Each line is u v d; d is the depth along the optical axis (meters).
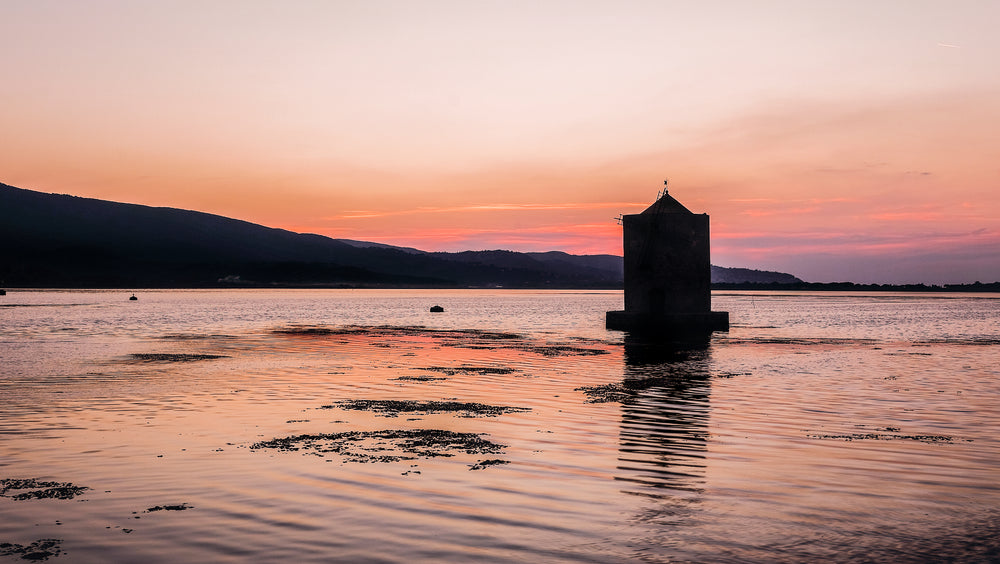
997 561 11.18
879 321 102.56
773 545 11.85
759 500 14.23
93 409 24.67
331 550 11.59
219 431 20.86
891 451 18.42
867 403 26.42
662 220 76.69
